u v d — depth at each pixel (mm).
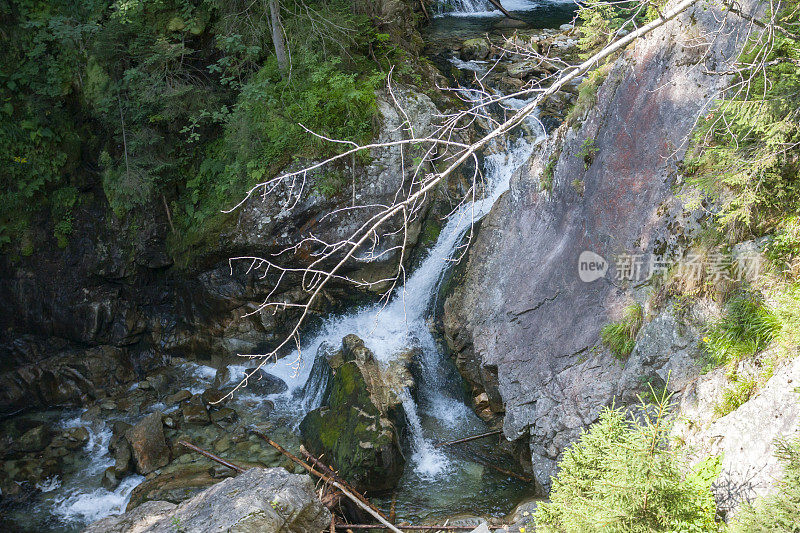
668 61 7652
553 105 12320
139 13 11531
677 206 7082
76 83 11766
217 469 8992
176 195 12055
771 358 5730
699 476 5535
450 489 8461
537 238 9094
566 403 7629
